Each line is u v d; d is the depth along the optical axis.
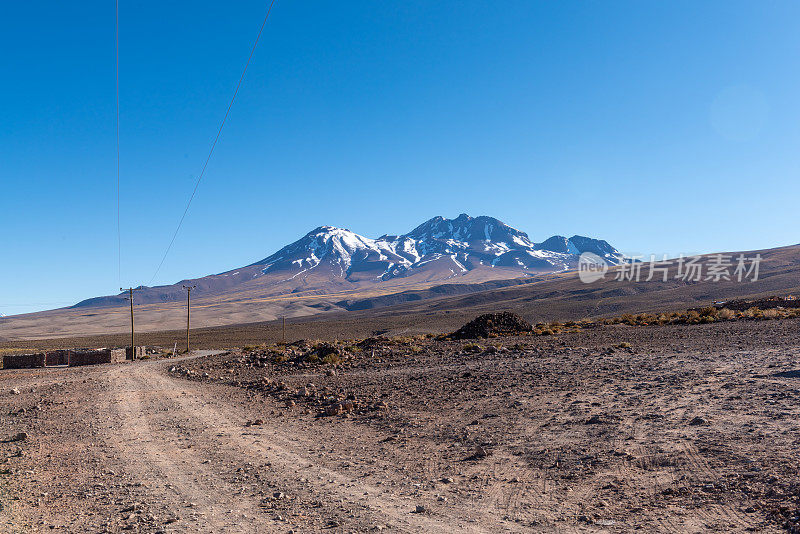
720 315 43.06
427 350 37.25
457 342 41.81
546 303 184.75
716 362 19.98
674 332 33.97
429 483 10.05
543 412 15.03
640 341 30.89
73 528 8.59
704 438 10.61
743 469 8.65
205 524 8.46
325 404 20.34
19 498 10.44
